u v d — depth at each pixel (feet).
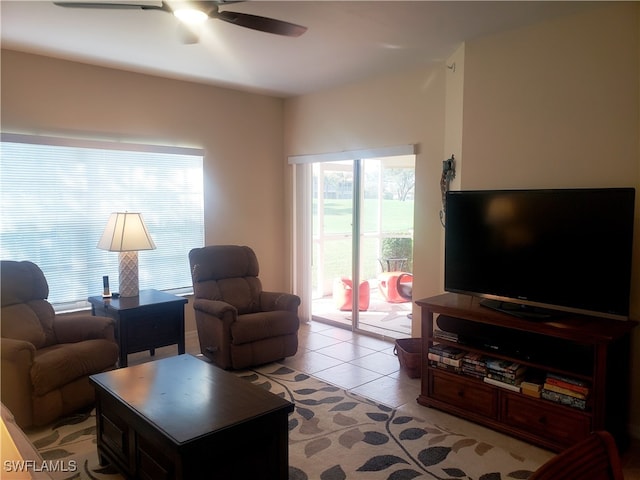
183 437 6.26
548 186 10.37
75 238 13.58
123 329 11.92
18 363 9.27
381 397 11.39
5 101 12.28
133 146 14.44
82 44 11.82
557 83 10.12
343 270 18.94
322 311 19.49
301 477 8.02
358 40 11.51
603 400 8.21
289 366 13.55
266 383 12.25
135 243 12.74
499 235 10.18
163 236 15.47
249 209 17.79
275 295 14.76
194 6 7.48
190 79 15.42
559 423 8.78
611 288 8.63
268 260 18.54
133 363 13.99
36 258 12.96
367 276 17.72
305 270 18.39
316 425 9.93
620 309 8.54
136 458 7.34
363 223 17.24
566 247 9.15
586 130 9.77
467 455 8.75
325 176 19.19
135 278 13.33
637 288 9.25
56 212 13.21
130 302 12.56
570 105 9.96
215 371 8.84
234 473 6.73
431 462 8.51
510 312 9.66
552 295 9.39
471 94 11.59
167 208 15.51
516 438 9.36
